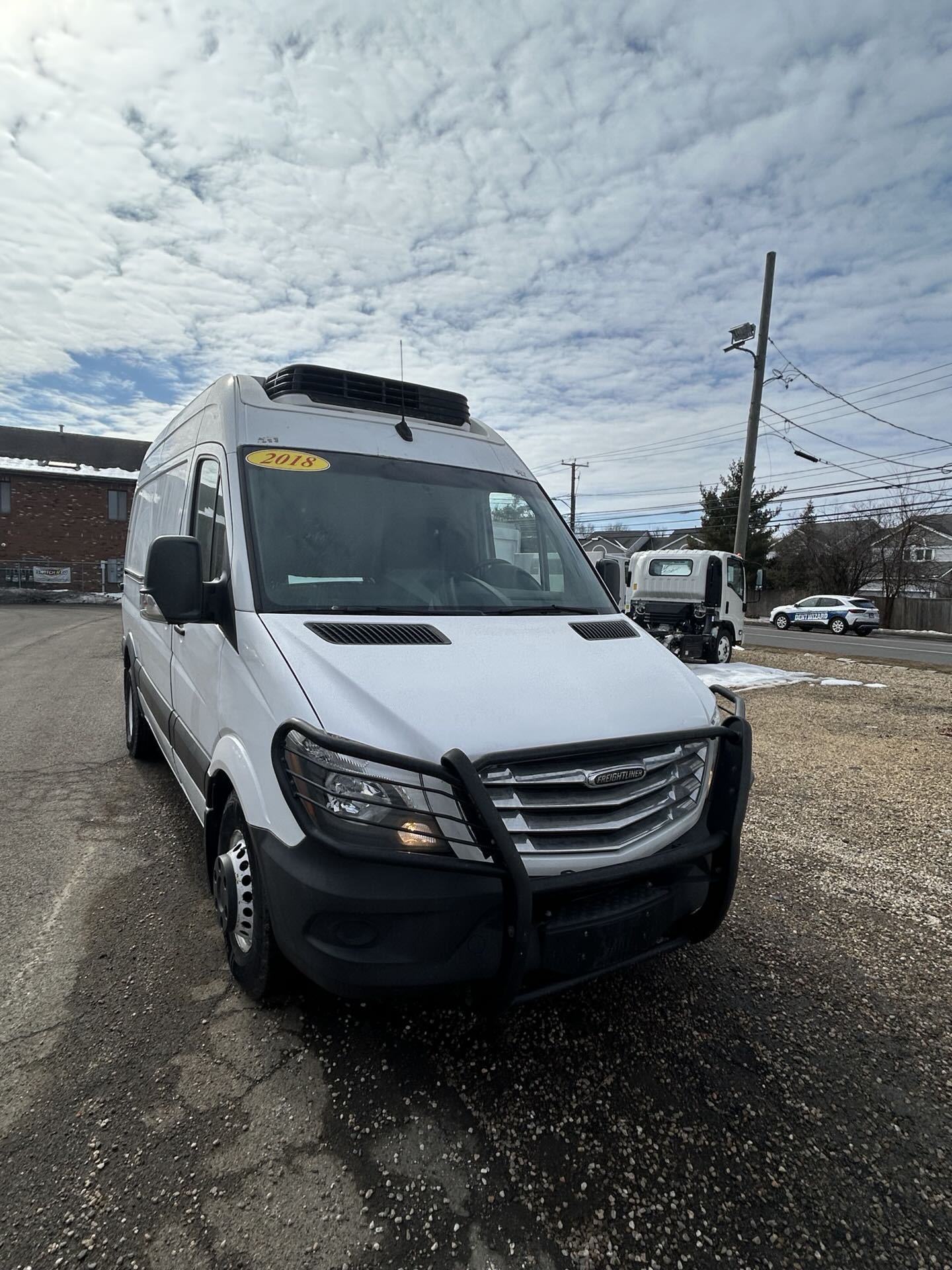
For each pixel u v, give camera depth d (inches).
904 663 698.2
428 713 96.8
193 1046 107.7
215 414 149.1
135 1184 84.0
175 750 168.6
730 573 650.2
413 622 120.1
